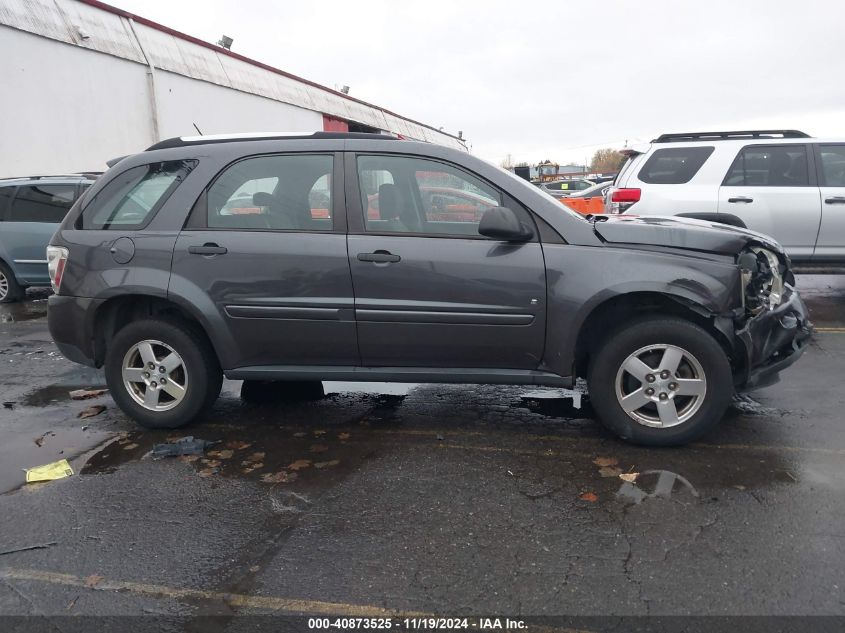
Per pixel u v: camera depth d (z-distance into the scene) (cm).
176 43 1778
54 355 671
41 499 351
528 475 365
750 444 397
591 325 403
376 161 406
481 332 392
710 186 754
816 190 729
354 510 332
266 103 2205
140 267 415
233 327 412
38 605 263
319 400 503
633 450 394
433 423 450
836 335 650
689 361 381
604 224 390
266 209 411
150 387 438
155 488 361
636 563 279
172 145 438
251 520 324
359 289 395
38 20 1293
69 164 1377
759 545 290
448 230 397
